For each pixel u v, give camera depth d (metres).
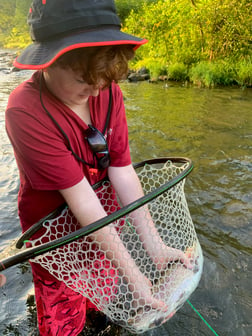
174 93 6.34
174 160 1.41
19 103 1.00
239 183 2.65
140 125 4.21
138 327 1.16
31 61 0.88
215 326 1.47
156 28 9.38
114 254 1.12
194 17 8.20
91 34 0.84
